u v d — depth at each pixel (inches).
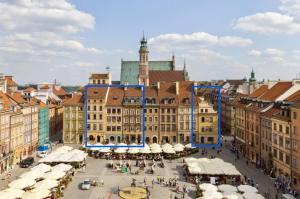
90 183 3127.5
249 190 2514.8
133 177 3430.1
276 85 4212.6
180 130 5305.1
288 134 3063.5
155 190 2982.3
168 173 3582.7
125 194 2822.3
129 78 7859.3
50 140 5634.8
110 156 4291.3
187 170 3516.2
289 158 3034.0
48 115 5531.5
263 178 3346.5
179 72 7539.4
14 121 3939.5
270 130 3521.2
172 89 5605.3
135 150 4215.1
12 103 4042.8
